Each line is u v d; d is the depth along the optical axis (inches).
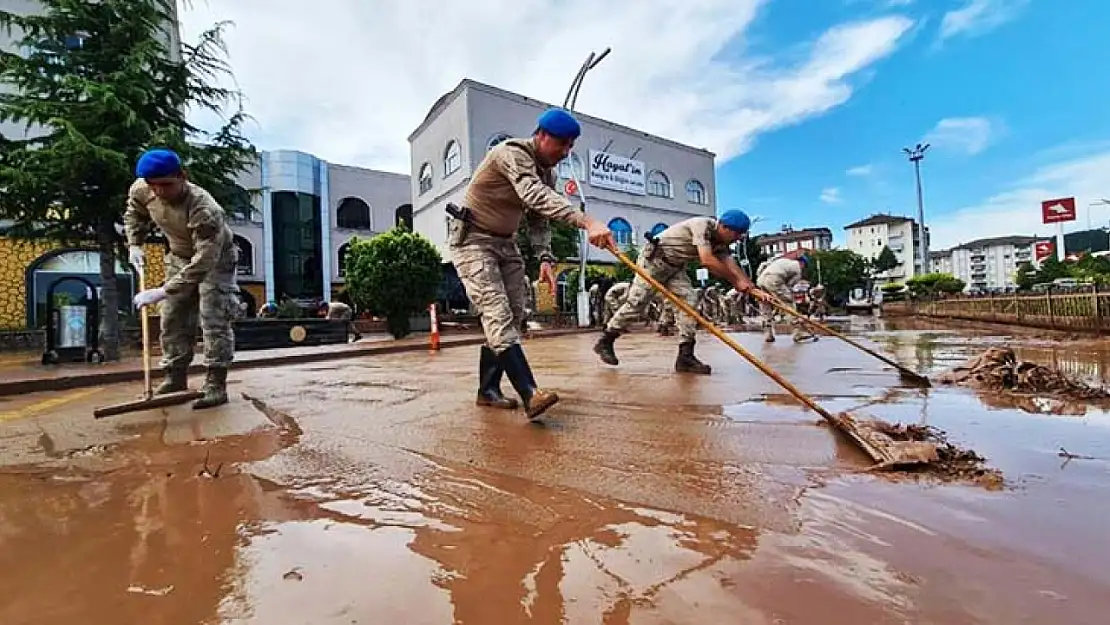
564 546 54.1
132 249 146.9
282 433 106.0
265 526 60.6
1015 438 88.2
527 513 62.9
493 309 113.3
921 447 77.5
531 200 109.5
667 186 1306.6
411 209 1346.0
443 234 1047.6
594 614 42.1
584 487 70.9
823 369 188.1
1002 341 313.1
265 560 52.2
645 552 52.3
